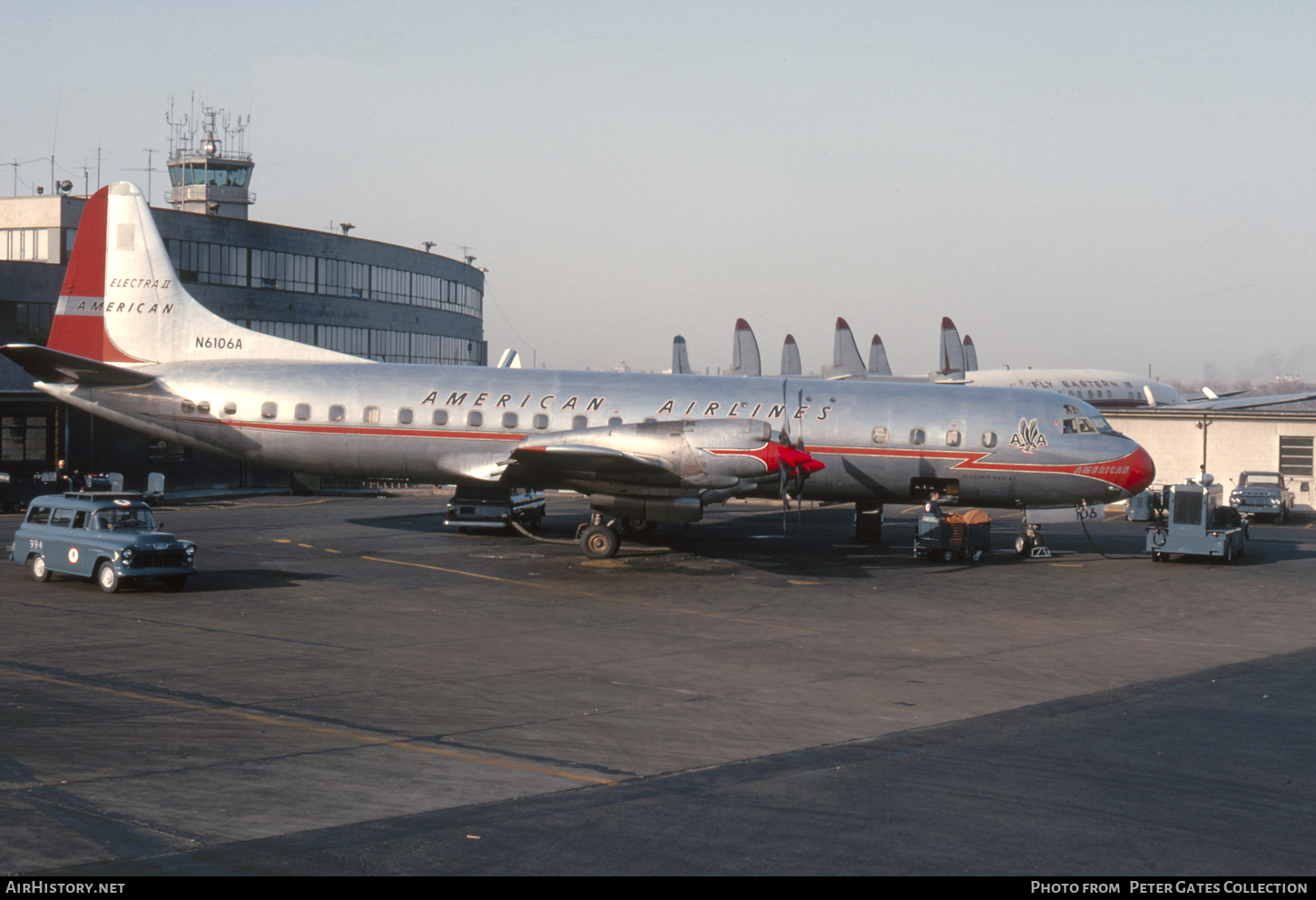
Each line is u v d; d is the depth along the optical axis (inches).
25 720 514.9
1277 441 1839.3
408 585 977.5
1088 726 548.4
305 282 2608.3
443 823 389.4
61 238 2260.1
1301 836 392.8
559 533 1392.7
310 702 565.3
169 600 876.0
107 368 1202.6
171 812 394.0
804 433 1191.6
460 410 1195.9
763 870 350.3
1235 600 972.6
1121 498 1201.4
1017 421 1179.9
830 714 565.0
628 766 466.0
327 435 1215.6
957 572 1111.0
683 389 1206.9
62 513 947.3
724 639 764.6
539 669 658.8
